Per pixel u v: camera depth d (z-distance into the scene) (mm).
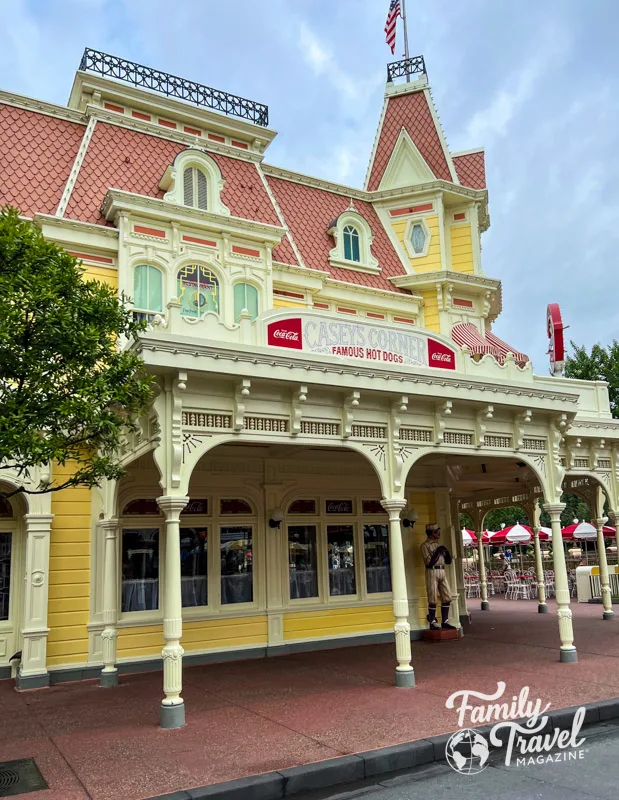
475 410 12070
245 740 7605
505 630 16781
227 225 15180
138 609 12992
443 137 20281
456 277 18703
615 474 16141
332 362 10117
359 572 15844
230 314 14922
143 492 13289
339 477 15961
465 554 45594
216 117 17000
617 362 33938
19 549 12703
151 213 14297
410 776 6840
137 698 10117
